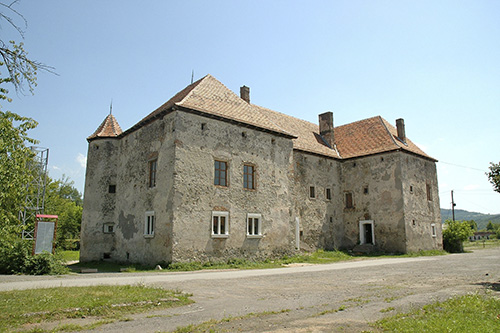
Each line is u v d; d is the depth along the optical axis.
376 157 29.98
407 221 28.06
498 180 12.89
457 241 33.66
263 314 7.68
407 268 17.05
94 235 23.38
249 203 21.28
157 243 18.72
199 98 20.98
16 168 11.29
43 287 10.10
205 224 19.02
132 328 6.67
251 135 22.28
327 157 30.62
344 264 19.97
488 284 11.61
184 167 18.70
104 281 11.98
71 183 50.75
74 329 6.55
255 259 20.88
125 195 22.64
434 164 33.66
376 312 7.79
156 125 20.59
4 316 6.93
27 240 15.91
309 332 6.31
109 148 24.55
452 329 6.03
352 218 30.75
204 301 9.18
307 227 27.91
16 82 6.85
